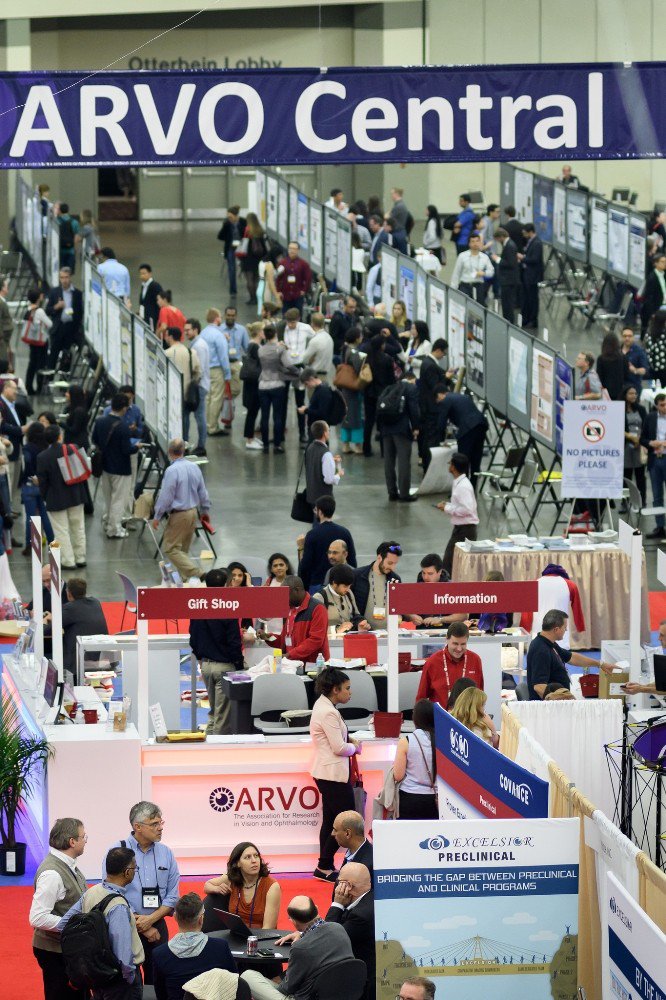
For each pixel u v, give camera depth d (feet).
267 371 98.43
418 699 52.29
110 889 38.01
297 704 53.26
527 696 55.93
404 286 108.88
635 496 80.33
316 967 35.55
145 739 50.96
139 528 85.92
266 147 56.03
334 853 49.85
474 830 35.73
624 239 119.96
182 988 35.99
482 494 91.35
